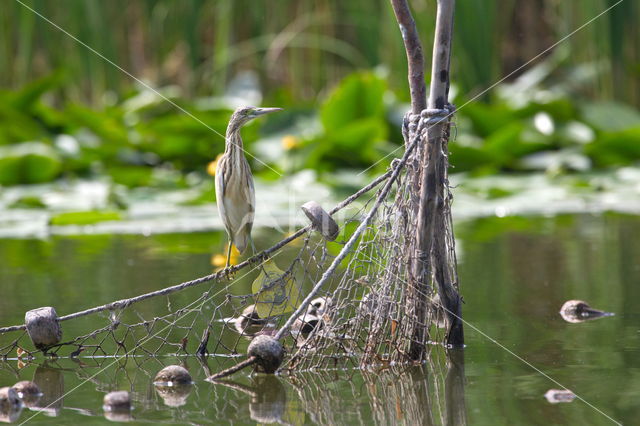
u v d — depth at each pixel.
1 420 5.64
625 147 16.14
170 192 14.91
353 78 16.03
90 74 19.61
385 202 7.20
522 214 15.35
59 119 17.41
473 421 5.46
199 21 19.84
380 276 7.44
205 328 8.27
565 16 19.89
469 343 7.42
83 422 5.59
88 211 13.27
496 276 10.15
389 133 16.84
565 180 15.66
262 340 6.68
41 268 10.97
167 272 10.51
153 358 7.34
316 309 7.77
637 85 19.72
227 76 21.30
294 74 20.75
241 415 5.71
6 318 8.41
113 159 16.36
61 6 19.72
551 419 5.45
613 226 13.62
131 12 21.91
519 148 16.42
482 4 18.45
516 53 22.20
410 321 7.01
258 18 20.14
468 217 15.09
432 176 7.06
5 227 13.27
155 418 5.66
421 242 7.13
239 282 10.24
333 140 15.39
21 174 15.36
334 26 20.92
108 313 8.70
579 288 9.38
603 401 5.77
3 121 16.77
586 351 7.02
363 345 7.51
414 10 18.91
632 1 18.58
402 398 6.01
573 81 19.67
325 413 5.72
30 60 19.53
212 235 13.75
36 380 6.70
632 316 8.16
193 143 16.52
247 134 16.31
